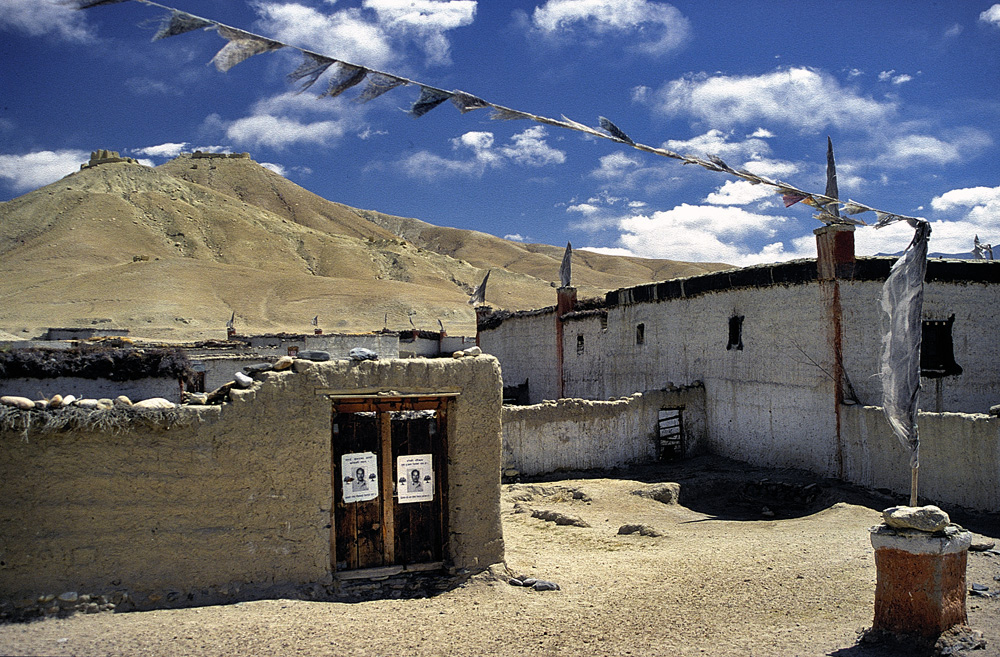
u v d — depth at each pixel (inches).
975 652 238.7
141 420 297.9
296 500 321.1
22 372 387.5
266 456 316.2
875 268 642.2
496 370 362.9
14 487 282.2
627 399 741.9
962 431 500.7
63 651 242.7
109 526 293.3
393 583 339.3
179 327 2999.5
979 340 682.2
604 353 980.6
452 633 274.5
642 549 436.5
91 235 5191.9
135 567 295.4
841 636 267.9
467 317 3742.6
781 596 323.3
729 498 626.8
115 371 411.8
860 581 343.9
